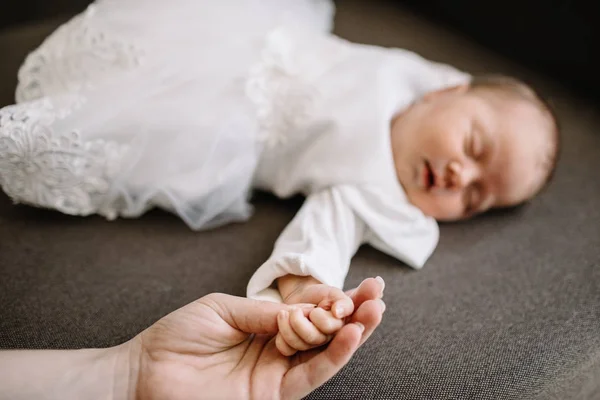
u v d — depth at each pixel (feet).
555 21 1.88
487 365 1.24
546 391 1.22
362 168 1.52
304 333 1.06
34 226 1.46
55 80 1.46
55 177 1.39
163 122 1.44
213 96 1.49
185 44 1.52
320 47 1.68
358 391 1.18
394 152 1.59
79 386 1.08
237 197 1.51
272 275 1.28
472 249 1.52
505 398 1.20
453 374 1.22
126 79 1.43
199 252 1.44
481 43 2.09
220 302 1.12
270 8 1.75
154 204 1.52
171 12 1.54
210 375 1.09
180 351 1.10
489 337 1.30
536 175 1.59
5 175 1.37
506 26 2.00
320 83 1.59
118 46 1.46
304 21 1.86
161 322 1.11
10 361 1.10
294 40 1.66
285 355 1.11
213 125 1.47
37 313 1.28
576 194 1.67
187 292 1.35
